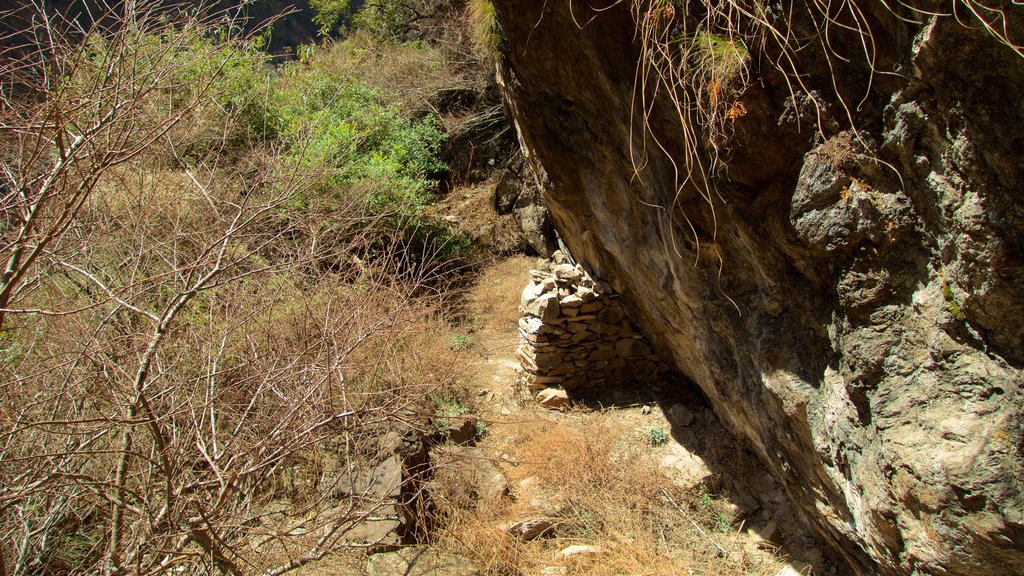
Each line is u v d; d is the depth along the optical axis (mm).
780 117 2504
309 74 10188
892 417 2430
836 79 2271
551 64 3848
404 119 11641
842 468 2953
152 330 3299
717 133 2619
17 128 2469
